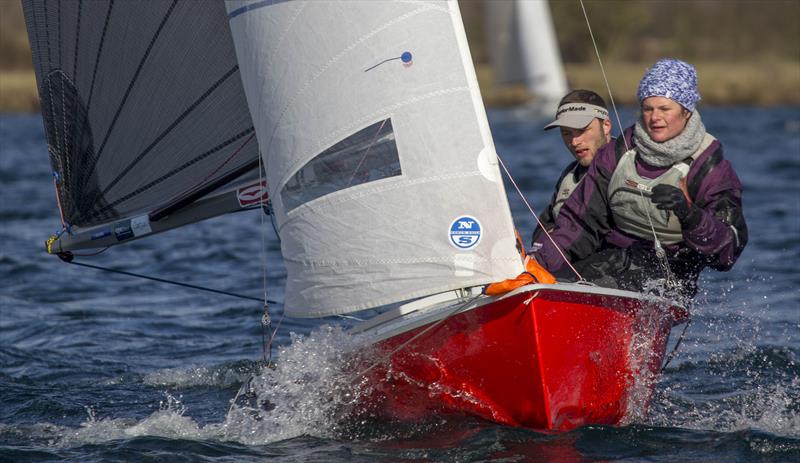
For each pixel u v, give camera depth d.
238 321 30.05
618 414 18.70
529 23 112.38
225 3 18.88
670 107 17.84
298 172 17.77
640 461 16.69
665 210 17.31
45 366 24.98
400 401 18.70
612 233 19.42
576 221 19.47
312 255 17.75
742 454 17.11
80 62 21.58
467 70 16.92
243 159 21.05
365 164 17.16
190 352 26.58
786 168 64.88
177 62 20.86
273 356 25.64
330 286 17.59
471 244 16.69
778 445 17.53
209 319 30.39
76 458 17.47
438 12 16.97
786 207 49.09
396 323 18.84
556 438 17.66
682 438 17.94
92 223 22.34
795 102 141.25
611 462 16.61
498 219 16.77
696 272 19.41
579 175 20.62
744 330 26.97
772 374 23.03
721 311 29.11
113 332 28.83
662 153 18.09
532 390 17.31
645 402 19.30
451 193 16.75
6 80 149.00
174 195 21.62
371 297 17.17
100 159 21.94
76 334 28.58
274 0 17.72
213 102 20.89
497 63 113.38
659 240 18.81
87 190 22.16
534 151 81.94
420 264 16.88
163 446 18.02
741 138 87.31
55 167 22.48
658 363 19.47
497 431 17.97
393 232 16.98
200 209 21.34
